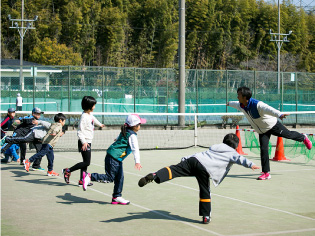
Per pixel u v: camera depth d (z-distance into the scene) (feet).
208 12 217.77
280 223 18.63
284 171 33.32
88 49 186.70
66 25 183.01
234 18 226.79
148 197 23.67
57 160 37.37
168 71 91.40
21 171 31.55
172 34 201.77
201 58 219.61
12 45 181.68
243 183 28.19
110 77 89.66
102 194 24.30
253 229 17.62
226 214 20.12
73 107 88.69
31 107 89.76
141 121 21.07
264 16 229.45
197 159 18.38
